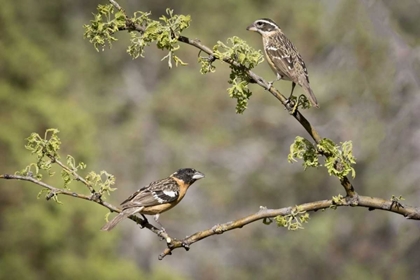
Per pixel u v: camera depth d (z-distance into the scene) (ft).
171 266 78.02
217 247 77.51
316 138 21.95
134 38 21.85
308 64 75.15
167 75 85.30
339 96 68.54
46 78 60.59
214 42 81.30
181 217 77.46
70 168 22.59
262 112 75.97
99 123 79.66
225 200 76.07
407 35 66.80
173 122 81.00
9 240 52.85
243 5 83.25
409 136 64.95
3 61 58.75
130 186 79.15
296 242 73.92
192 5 85.05
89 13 88.12
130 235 79.20
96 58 84.53
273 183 75.25
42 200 53.47
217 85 77.56
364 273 71.31
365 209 72.74
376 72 64.39
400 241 69.46
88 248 55.57
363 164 69.05
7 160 54.13
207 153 77.77
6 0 65.36
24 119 56.29
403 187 65.98
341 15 65.41
